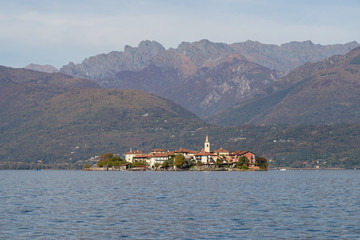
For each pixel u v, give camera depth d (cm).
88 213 10088
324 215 9800
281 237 7688
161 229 8319
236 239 7556
